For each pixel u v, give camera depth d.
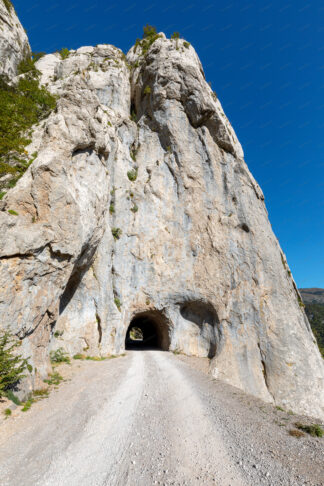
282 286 28.48
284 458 6.96
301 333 26.36
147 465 6.50
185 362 23.52
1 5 34.09
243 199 31.78
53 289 15.30
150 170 32.53
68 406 10.21
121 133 33.50
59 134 17.72
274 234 33.47
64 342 19.92
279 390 23.17
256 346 25.52
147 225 29.88
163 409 10.73
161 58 35.81
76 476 5.91
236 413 10.83
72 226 16.69
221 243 29.70
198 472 6.23
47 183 15.79
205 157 33.28
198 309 28.84
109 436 8.01
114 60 39.31
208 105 33.41
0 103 18.55
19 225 13.58
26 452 6.77
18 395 10.04
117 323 24.36
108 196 24.92
